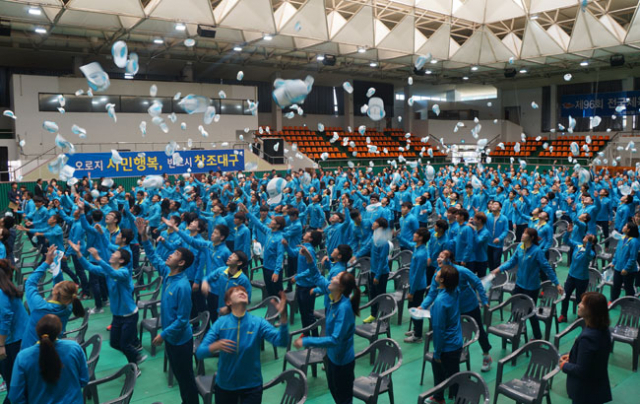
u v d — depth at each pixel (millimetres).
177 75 30859
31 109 22062
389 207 13508
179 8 17312
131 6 16547
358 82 33750
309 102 34031
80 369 3654
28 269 10891
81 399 3637
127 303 5520
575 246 7219
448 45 23797
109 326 6984
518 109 36844
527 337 6746
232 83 31781
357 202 15094
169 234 7570
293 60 26828
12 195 17359
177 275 4715
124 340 5539
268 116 33125
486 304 5531
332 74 31469
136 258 9883
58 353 3504
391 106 35562
